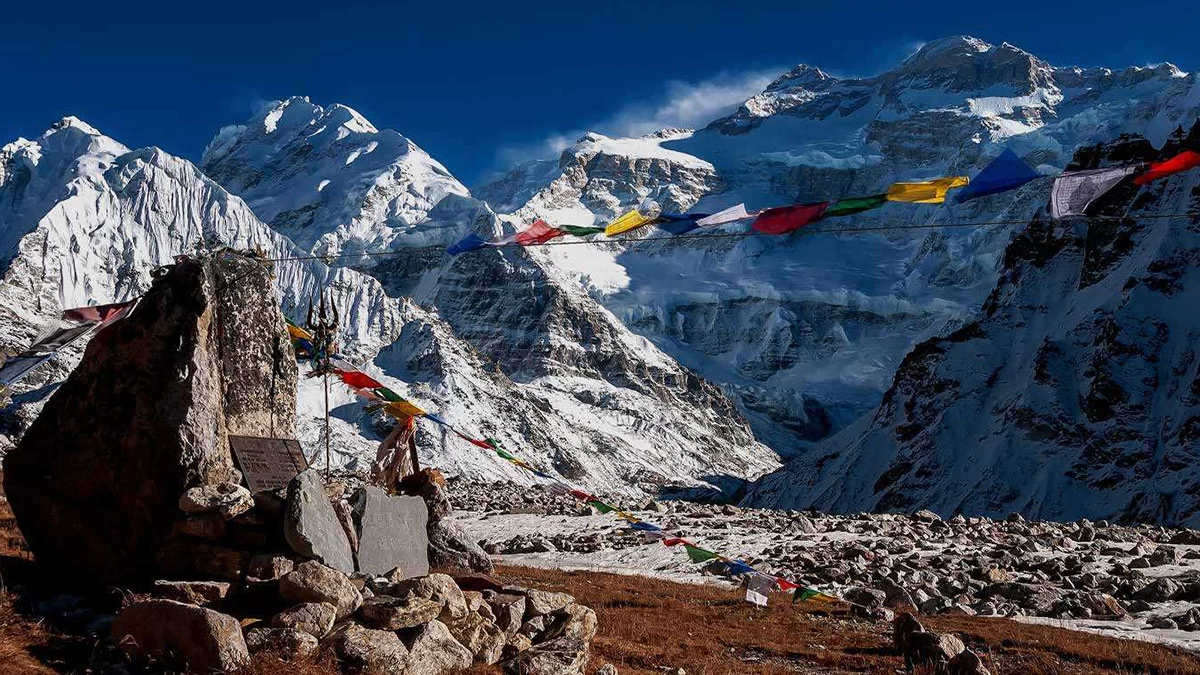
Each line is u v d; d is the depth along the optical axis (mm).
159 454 19578
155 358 20125
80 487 20125
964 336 162875
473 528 63062
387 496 20812
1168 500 116688
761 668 21844
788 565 40969
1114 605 30375
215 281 20828
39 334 20344
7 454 20938
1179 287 145125
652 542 51125
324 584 17016
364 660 15695
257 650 15711
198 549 18641
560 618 19531
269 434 21188
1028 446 135500
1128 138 119062
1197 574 36688
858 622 28219
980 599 32969
